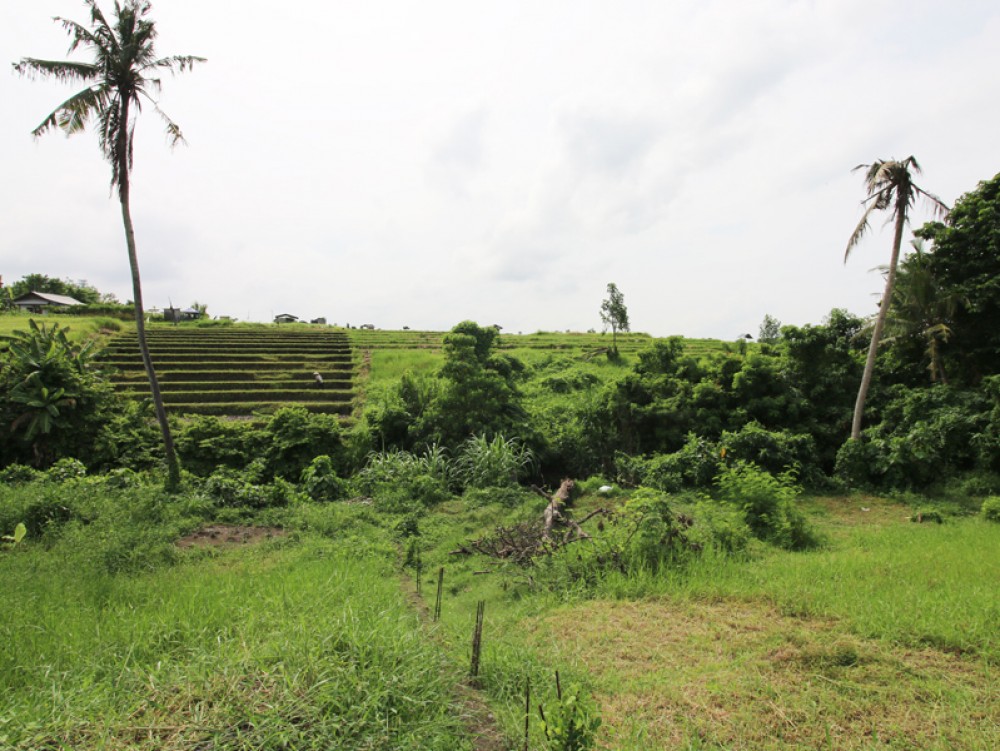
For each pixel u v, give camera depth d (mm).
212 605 5238
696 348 31703
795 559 7598
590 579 7004
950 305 14523
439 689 3699
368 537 9453
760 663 4520
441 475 13203
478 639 4266
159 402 11617
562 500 11109
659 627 5453
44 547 7684
